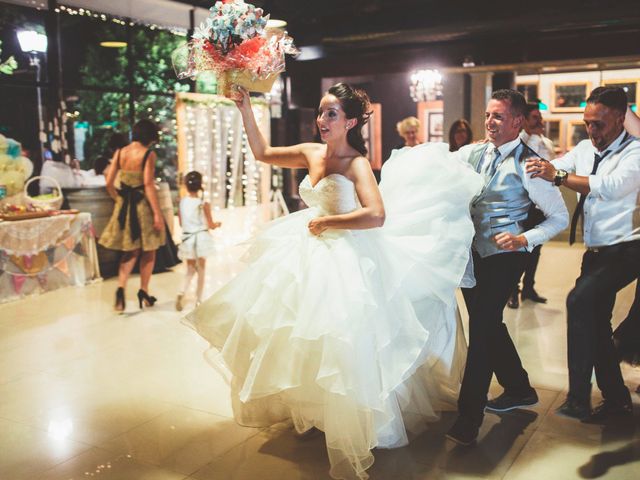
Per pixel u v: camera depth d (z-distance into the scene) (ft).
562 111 29.04
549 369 12.77
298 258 9.07
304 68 30.73
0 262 18.43
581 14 24.20
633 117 11.58
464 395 9.49
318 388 8.78
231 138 28.22
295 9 28.27
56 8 22.47
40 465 9.18
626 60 24.86
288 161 10.03
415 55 28.45
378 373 8.70
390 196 10.01
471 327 9.57
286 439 9.93
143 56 27.37
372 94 38.47
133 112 24.98
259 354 8.86
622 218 9.91
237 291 9.78
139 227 17.16
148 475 8.86
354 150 9.21
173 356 13.87
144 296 17.74
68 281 20.33
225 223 28.43
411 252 9.36
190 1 26.25
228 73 9.60
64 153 23.24
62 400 11.53
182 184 25.66
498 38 26.86
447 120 29.37
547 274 21.75
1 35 22.00
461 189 9.54
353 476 8.61
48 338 15.16
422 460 9.11
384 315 8.79
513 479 8.56
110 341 14.90
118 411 11.04
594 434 9.87
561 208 9.57
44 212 19.44
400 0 27.22
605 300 10.23
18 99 22.88
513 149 9.74
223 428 10.35
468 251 9.36
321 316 8.42
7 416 10.86
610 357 10.29
